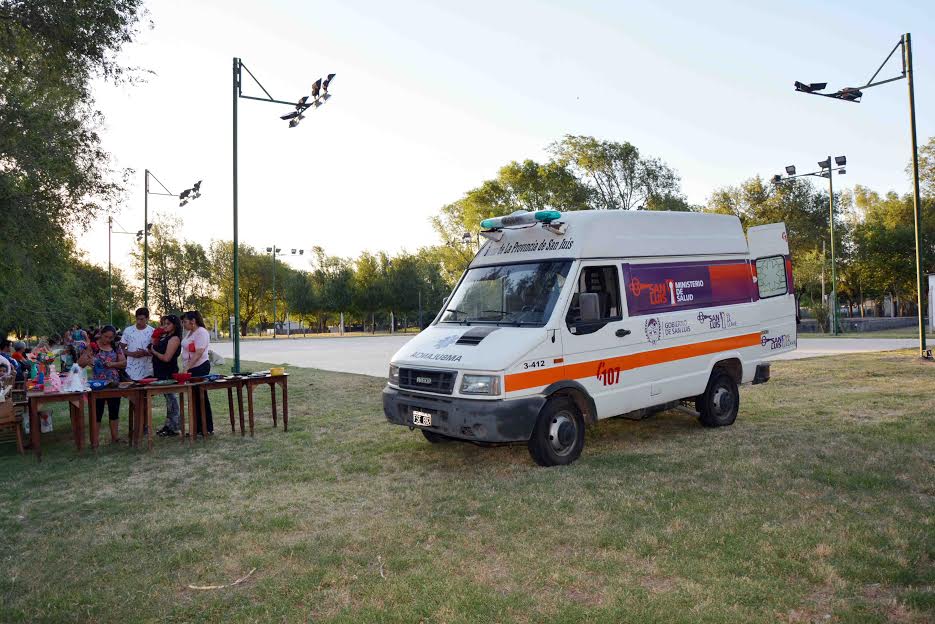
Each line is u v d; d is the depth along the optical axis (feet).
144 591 13.74
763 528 15.92
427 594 13.10
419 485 21.03
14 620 12.57
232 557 15.42
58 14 38.65
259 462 24.89
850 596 12.48
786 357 59.26
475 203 160.35
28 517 18.85
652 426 29.58
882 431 26.45
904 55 53.52
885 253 180.45
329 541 16.19
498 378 21.33
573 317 23.38
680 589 12.92
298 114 53.62
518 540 15.85
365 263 234.17
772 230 32.94
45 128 42.65
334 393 44.27
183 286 201.57
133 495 20.80
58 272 57.52
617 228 25.44
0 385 29.17
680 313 27.14
